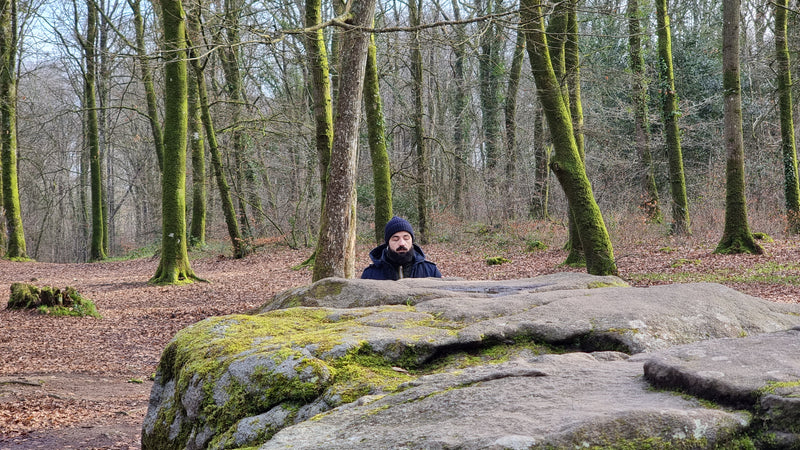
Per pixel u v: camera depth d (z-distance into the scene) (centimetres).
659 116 2134
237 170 2586
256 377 232
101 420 630
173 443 254
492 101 2797
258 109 2203
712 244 1722
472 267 1767
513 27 930
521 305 294
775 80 2325
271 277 1864
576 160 1082
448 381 192
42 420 616
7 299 1447
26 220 4769
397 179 2472
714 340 185
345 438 161
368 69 1697
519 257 1867
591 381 177
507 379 185
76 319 1208
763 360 162
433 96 2866
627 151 2533
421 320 285
